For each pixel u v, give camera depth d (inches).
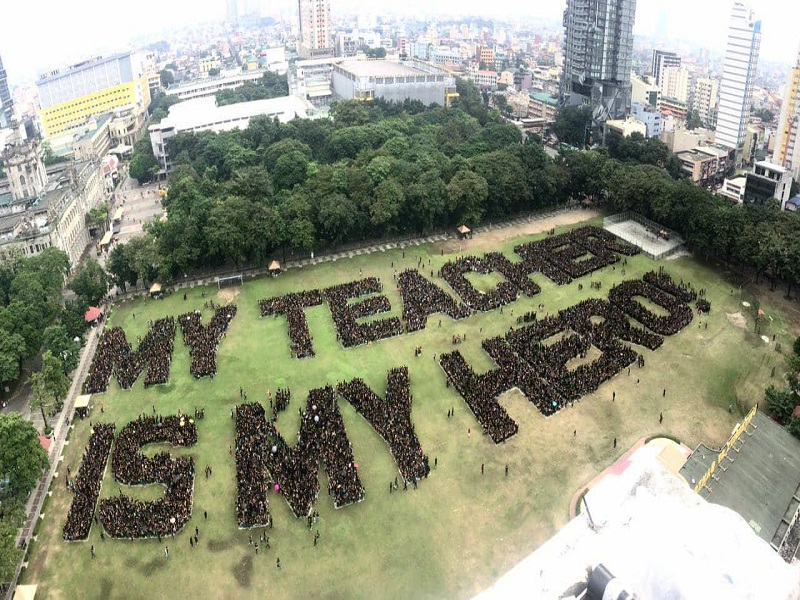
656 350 4800.7
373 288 5753.0
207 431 4072.3
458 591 2972.4
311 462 3710.6
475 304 5428.2
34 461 3491.6
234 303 5698.8
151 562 3154.5
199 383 4564.5
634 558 722.8
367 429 4050.2
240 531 3316.9
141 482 3622.0
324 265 6378.0
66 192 7421.3
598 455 3786.9
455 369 4547.2
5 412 4456.2
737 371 4581.7
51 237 6412.4
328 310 5506.9
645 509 789.2
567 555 808.9
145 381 4549.7
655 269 6136.8
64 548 3250.5
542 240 6722.4
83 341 5310.0
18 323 4854.8
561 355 4655.5
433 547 3208.7
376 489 3572.8
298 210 6373.0
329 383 4515.3
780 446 3535.9
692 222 6264.8
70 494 3629.4
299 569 3102.9
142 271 5851.4
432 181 6889.8
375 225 6727.4
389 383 4409.5
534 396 4242.1
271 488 3599.9
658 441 3873.0
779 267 5502.0
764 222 5871.1
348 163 7790.4
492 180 7175.2
